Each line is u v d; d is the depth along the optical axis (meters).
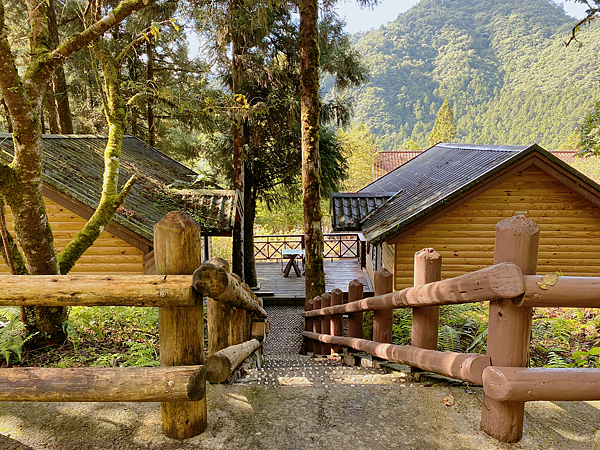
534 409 2.50
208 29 10.72
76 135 11.10
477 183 8.66
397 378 3.09
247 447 2.18
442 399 2.68
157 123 17.02
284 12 11.81
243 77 11.97
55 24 11.52
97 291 1.98
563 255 9.65
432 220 8.88
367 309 3.79
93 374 1.91
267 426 2.38
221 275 1.96
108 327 4.36
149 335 4.30
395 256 9.67
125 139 13.33
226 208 9.73
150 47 13.95
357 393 2.79
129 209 8.16
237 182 12.30
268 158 14.09
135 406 2.55
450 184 9.81
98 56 5.21
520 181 9.46
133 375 1.92
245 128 12.87
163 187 9.80
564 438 2.21
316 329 7.23
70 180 8.13
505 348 2.01
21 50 8.83
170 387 1.91
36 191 3.52
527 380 1.92
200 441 2.23
